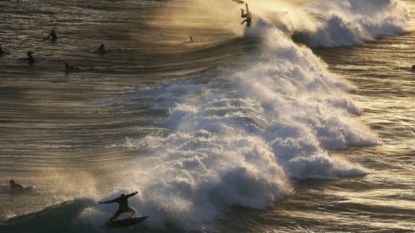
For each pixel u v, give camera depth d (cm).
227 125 7925
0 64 11700
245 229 5866
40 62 12044
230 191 6338
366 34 16838
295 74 10956
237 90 9656
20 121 8456
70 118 8662
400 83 11988
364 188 7088
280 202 6512
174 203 5856
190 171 6397
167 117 8575
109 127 8244
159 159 6888
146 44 14050
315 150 7756
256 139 7644
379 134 9025
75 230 5366
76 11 17500
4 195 5981
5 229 5316
